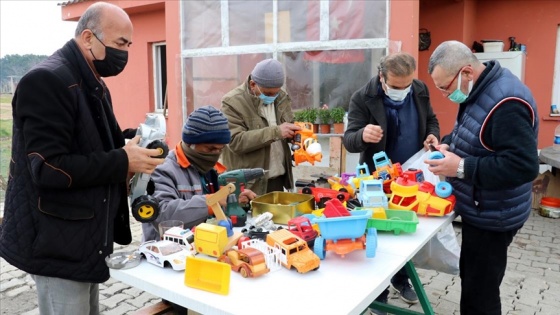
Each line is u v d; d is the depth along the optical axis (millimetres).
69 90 1689
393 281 3457
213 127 2066
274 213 2154
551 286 3717
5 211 1784
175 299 1481
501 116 2035
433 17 6527
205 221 2025
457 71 2148
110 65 1813
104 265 1836
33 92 1614
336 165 4516
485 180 2057
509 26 6645
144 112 8359
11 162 1777
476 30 6883
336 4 5309
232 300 1413
